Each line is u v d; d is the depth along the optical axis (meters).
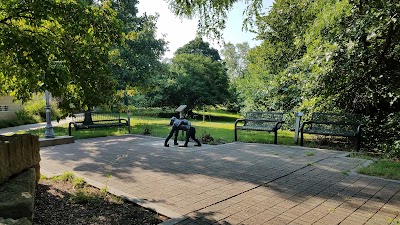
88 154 7.20
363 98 8.48
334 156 6.73
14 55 3.88
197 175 5.13
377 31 7.08
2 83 4.73
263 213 3.42
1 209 2.50
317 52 8.17
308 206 3.64
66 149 7.99
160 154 7.12
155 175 5.13
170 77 29.14
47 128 9.08
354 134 7.41
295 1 10.99
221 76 32.28
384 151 7.06
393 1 6.55
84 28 3.99
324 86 8.13
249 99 16.03
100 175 5.15
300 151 7.42
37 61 3.46
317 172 5.30
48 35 3.98
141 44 16.75
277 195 4.07
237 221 3.19
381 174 5.05
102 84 4.26
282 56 14.13
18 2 3.55
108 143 9.02
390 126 7.21
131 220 3.21
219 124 18.20
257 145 8.42
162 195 4.05
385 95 7.67
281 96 12.11
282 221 3.18
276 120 8.98
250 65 17.31
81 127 10.41
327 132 7.84
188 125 8.30
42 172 5.32
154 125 15.16
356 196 4.00
